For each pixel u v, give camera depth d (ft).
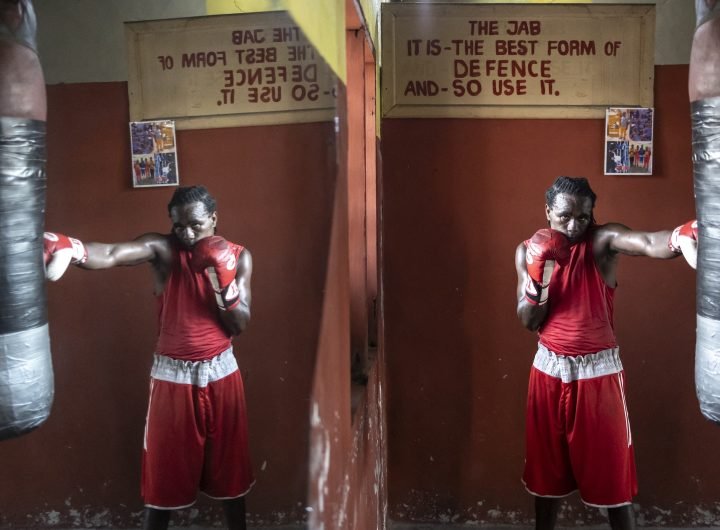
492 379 11.14
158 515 2.55
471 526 11.28
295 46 3.45
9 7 1.96
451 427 11.25
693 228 9.79
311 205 3.81
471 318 11.09
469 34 10.77
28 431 2.00
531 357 11.04
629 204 10.66
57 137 2.25
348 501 5.46
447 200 10.98
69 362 2.29
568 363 10.19
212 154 2.87
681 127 10.61
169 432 2.63
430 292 11.11
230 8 2.90
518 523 11.23
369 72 9.36
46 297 2.07
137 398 2.51
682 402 10.91
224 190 2.97
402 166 10.99
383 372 10.93
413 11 10.80
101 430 2.36
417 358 11.21
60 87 2.24
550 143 10.78
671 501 11.02
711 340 6.19
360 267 8.09
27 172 1.99
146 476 2.51
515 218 10.90
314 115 3.87
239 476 2.97
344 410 5.17
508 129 10.84
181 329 2.70
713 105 6.05
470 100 10.84
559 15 10.64
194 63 2.78
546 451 10.36
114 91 2.42
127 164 2.51
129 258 2.49
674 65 10.57
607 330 10.27
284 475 3.33
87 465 2.34
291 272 3.46
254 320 3.17
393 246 11.10
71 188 2.34
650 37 10.54
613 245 10.36
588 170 10.73
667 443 10.98
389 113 10.93
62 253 2.24
